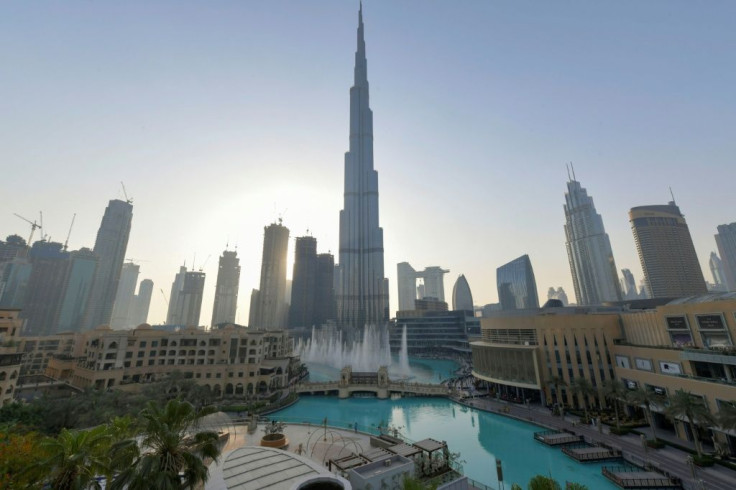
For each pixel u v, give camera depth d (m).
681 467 47.28
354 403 98.12
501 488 44.94
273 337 140.75
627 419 68.81
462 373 144.38
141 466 20.72
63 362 113.75
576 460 52.38
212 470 28.80
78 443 24.78
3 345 74.88
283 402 92.81
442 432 69.62
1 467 24.98
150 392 80.12
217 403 92.88
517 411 80.25
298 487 25.95
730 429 46.41
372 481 34.12
